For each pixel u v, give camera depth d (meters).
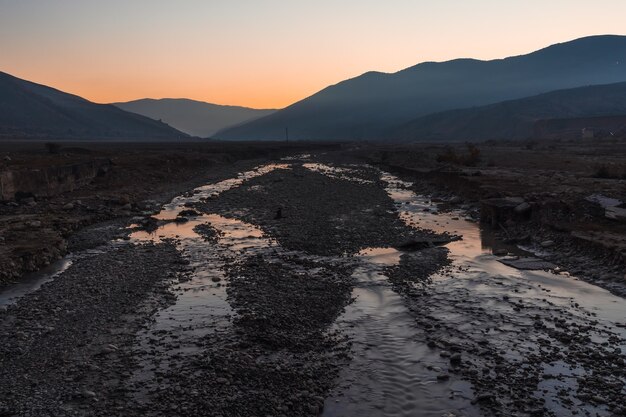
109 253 24.84
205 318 16.05
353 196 45.28
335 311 16.78
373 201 42.12
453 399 11.26
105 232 29.94
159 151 92.81
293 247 25.95
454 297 17.98
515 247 25.17
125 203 39.59
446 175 50.31
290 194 46.75
